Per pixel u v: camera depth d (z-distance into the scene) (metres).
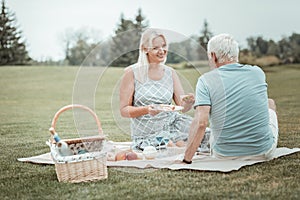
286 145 4.02
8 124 5.73
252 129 3.19
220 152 3.28
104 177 3.00
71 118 6.22
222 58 3.22
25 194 2.75
